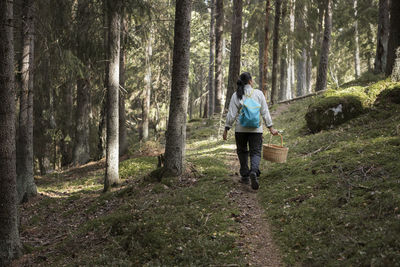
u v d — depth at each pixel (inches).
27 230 276.5
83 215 275.9
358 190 165.6
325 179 192.2
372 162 192.7
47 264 187.5
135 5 361.4
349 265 114.3
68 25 385.1
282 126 455.8
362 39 996.6
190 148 503.5
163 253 154.4
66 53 381.4
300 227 152.4
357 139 252.7
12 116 204.5
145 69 787.4
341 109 321.1
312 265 123.4
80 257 181.6
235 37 626.2
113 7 327.0
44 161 708.7
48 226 280.1
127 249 169.2
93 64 431.8
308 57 1058.1
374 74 502.3
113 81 342.3
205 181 249.9
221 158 339.9
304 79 1089.4
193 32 951.6
